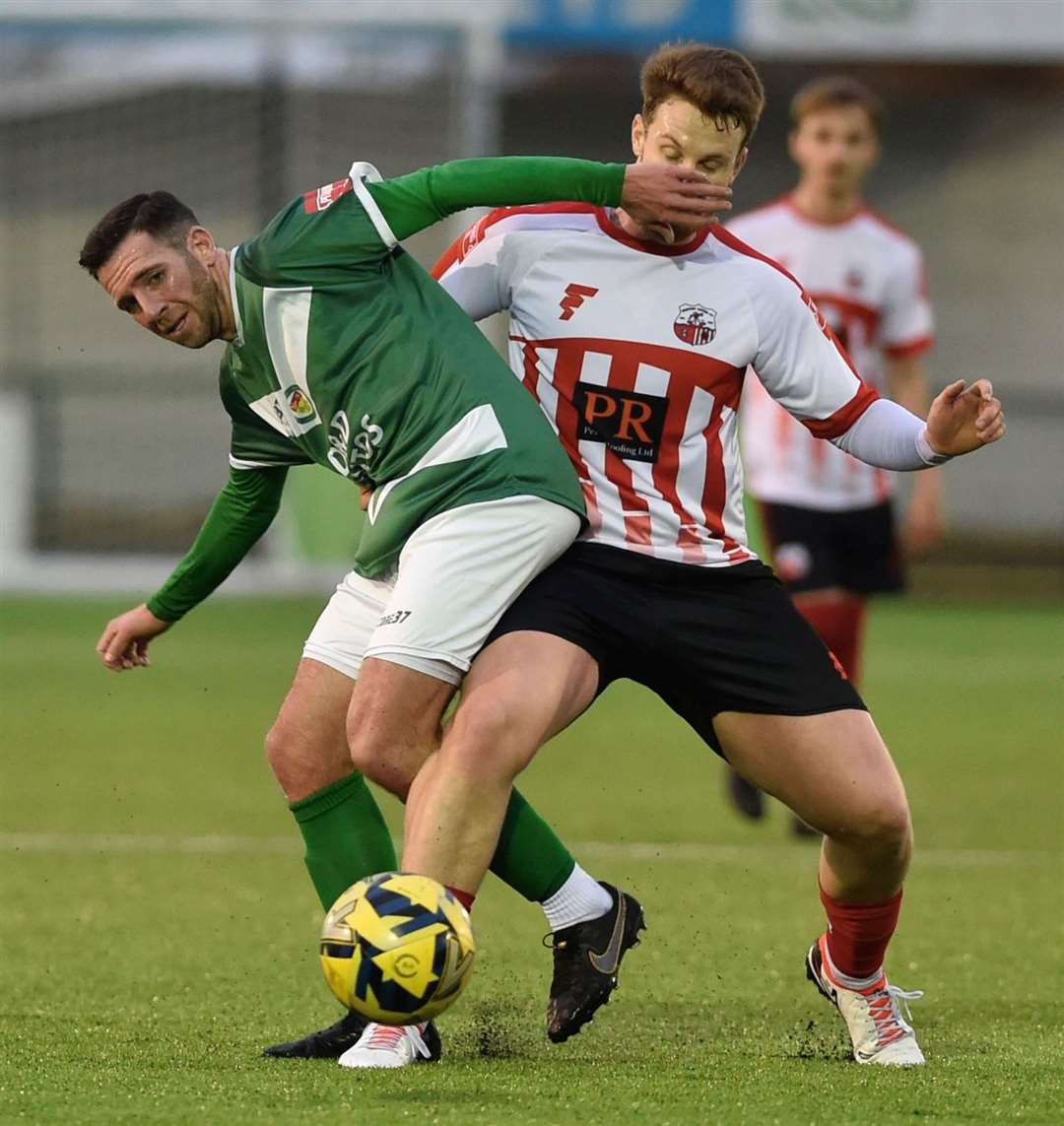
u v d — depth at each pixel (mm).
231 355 15320
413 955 12664
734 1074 14391
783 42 62750
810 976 15750
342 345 14656
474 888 13852
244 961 19359
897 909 15086
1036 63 77500
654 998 18031
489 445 14438
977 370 84375
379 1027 14633
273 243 14719
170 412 73250
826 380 15312
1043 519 77125
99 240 14758
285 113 74000
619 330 15000
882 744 14820
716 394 15094
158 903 22766
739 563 15078
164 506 73000
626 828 29094
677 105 14789
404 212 14680
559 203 15500
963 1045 15797
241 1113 12734
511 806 15148
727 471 15266
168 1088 13594
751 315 15102
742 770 15062
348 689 15359
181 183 75188
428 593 14125
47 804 30500
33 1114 12727
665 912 22703
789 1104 13234
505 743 13898
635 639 14664
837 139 29891
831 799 14547
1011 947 20562
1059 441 77250
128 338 76625
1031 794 32375
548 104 85000
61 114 75562
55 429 69875
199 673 47281
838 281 30328
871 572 29766
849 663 29953
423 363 14617
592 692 14641
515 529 14289
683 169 14422
